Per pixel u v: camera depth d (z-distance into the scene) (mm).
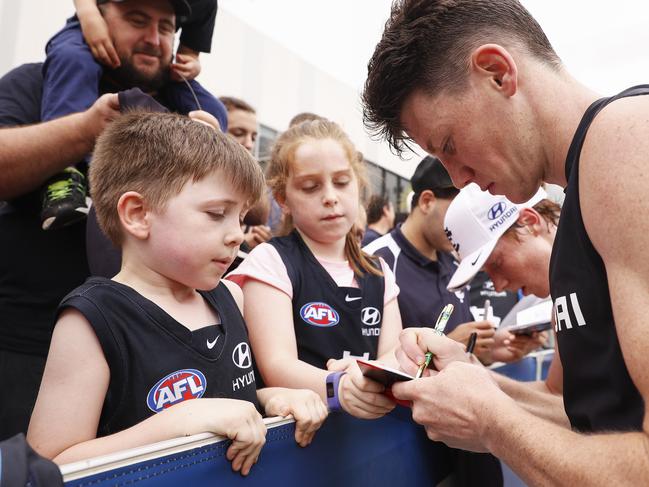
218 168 1043
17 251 1575
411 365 1251
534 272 1743
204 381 1002
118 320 938
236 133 3455
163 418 847
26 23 3924
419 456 1409
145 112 1237
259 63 5902
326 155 1596
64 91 1749
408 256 2193
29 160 1505
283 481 943
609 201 798
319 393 1199
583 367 932
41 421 873
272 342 1359
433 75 1062
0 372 1503
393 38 1116
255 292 1438
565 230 939
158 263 1035
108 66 1901
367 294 1591
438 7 1069
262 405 1129
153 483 704
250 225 2746
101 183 1104
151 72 1948
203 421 815
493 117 1037
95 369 896
